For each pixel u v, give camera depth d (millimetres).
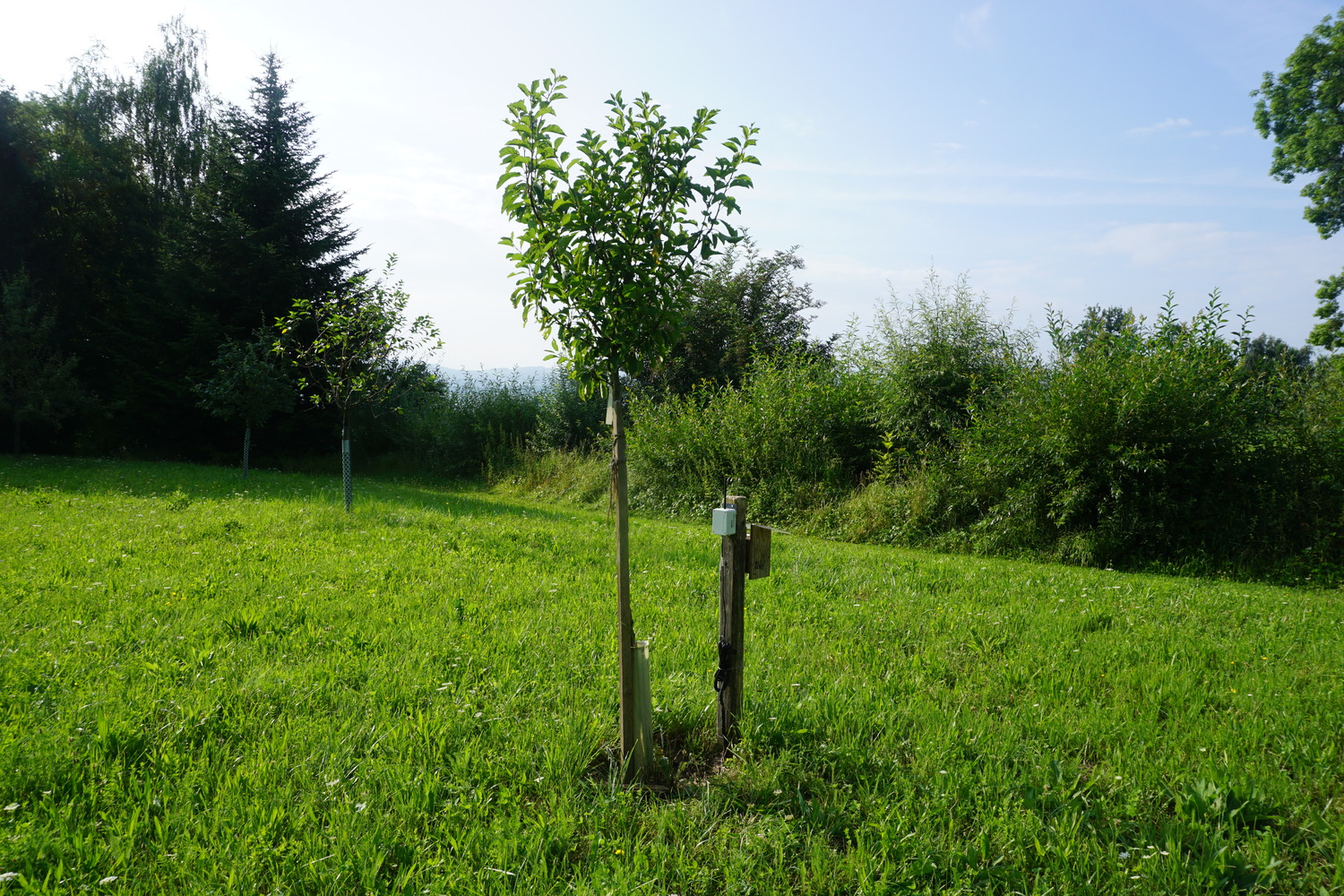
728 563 3766
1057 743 3809
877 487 13539
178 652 4836
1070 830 2951
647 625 5875
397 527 10430
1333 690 4523
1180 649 5477
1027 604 7012
